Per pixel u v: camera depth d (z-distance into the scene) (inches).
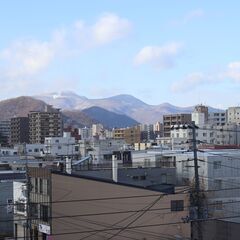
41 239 1990.7
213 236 1956.2
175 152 3228.3
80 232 1877.5
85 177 1936.5
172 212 2007.9
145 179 2815.0
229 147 4281.5
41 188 2023.9
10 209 2559.1
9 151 5743.1
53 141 5895.7
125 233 1943.9
